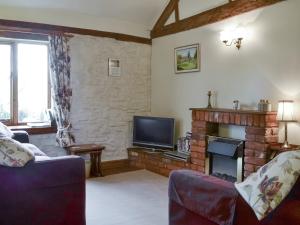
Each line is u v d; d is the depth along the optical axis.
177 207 2.22
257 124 3.48
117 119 5.35
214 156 4.18
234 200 1.79
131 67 5.47
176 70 5.09
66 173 2.45
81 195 2.54
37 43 4.74
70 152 4.56
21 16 4.36
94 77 5.06
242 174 3.71
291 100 3.38
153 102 5.64
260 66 3.76
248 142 3.61
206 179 2.03
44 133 4.62
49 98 4.88
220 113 3.93
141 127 5.24
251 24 3.86
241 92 4.02
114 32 5.25
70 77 4.81
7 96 4.57
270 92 3.65
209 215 1.93
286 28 3.46
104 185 4.19
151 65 5.67
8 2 4.23
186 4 4.87
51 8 4.58
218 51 4.33
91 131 5.07
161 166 4.83
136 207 3.36
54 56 4.55
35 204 2.35
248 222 1.73
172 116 5.22
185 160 4.43
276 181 1.68
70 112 4.82
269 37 3.65
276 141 3.50
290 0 3.42
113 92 5.28
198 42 4.66
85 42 4.94
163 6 5.28
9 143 2.27
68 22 4.77
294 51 3.38
